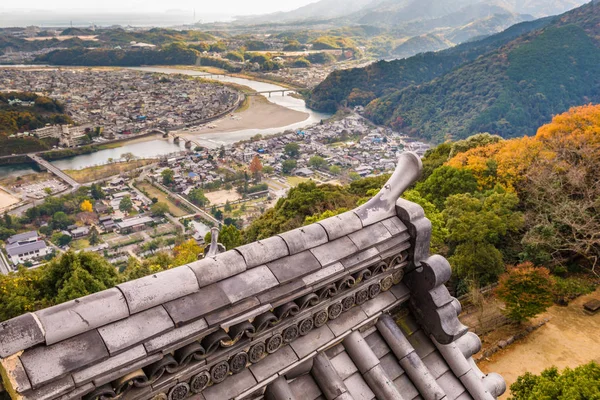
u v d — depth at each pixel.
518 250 30.56
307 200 46.50
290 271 5.05
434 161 53.31
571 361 22.36
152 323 4.03
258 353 4.92
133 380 3.91
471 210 31.73
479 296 25.48
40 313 3.64
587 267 29.47
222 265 4.65
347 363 5.83
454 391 6.57
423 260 6.50
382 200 6.36
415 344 6.68
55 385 3.48
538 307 23.34
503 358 22.78
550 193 32.38
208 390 4.62
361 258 5.76
